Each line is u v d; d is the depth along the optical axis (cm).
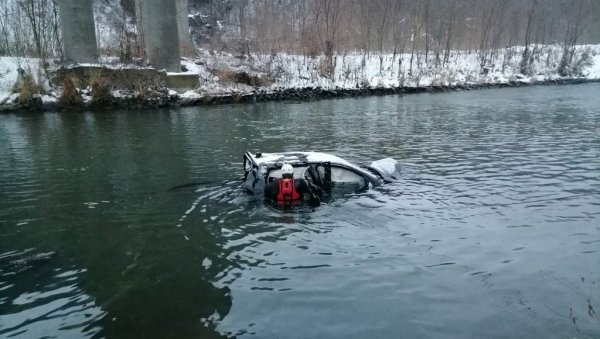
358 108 2688
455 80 4203
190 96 2773
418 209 833
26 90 2334
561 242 692
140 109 2536
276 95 3172
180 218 780
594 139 1572
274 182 845
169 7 2797
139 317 481
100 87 2478
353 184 943
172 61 2877
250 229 730
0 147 1447
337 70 3925
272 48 3669
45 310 493
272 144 1509
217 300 516
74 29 2527
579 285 560
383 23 4275
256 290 540
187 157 1294
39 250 654
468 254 647
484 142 1541
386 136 1678
